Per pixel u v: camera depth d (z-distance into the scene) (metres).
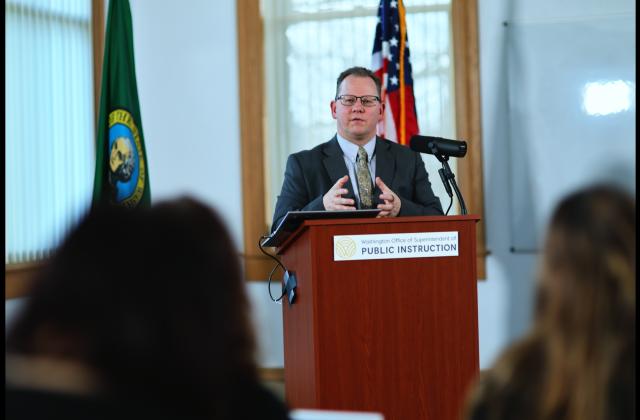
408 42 5.88
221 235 1.03
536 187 6.24
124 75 5.50
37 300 0.97
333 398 2.94
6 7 5.19
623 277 1.11
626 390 1.12
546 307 1.17
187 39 6.44
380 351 2.98
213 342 0.99
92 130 5.97
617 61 6.17
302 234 3.05
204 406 0.99
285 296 3.38
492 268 6.29
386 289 2.99
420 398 3.00
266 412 1.08
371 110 4.15
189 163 6.46
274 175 6.40
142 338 0.97
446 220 3.04
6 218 5.17
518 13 6.26
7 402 0.94
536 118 6.24
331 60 6.35
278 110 6.39
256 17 6.34
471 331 3.04
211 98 6.41
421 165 4.18
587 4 6.21
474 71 6.25
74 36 5.87
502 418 1.18
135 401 0.96
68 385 0.95
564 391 1.14
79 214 1.02
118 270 0.97
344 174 4.13
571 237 1.14
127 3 5.55
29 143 5.38
